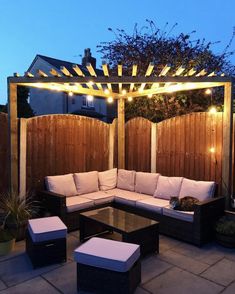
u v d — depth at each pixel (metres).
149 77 4.74
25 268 3.57
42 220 3.99
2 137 4.99
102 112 16.22
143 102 8.17
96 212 4.53
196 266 3.63
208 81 4.62
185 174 5.71
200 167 5.45
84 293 3.04
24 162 5.25
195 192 4.81
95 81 4.73
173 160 5.93
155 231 3.98
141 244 3.79
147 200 5.14
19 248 4.16
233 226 4.19
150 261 3.77
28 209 4.76
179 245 4.30
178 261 3.77
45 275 3.40
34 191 5.41
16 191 4.88
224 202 4.71
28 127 5.32
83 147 6.28
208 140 5.31
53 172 5.74
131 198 5.32
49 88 5.18
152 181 5.62
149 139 6.38
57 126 5.79
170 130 5.98
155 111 8.09
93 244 3.20
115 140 6.91
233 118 4.93
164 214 4.67
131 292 2.92
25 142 5.26
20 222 4.41
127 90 7.07
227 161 4.78
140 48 8.71
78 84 5.27
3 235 4.01
